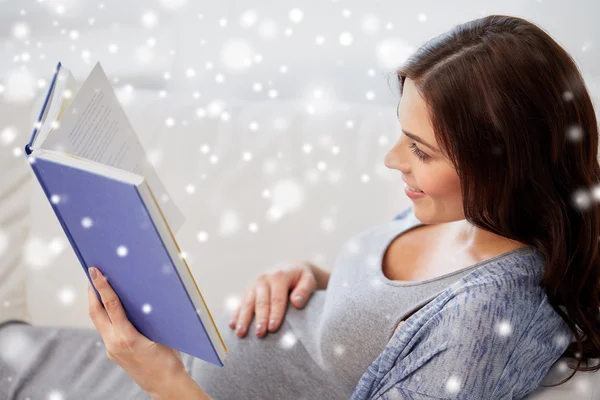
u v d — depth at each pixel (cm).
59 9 152
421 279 90
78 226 68
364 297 91
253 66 168
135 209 60
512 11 146
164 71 169
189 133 138
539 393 84
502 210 77
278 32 163
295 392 97
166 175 137
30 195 138
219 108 140
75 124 71
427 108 75
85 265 74
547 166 76
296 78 168
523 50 73
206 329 69
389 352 82
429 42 80
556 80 74
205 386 104
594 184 79
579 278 81
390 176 132
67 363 111
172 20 166
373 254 99
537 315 81
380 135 135
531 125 74
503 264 80
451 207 82
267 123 139
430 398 76
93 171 60
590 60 140
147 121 139
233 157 137
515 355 78
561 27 141
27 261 136
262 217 134
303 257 132
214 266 134
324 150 135
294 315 103
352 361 91
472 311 75
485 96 73
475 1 150
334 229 132
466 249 87
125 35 169
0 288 134
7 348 113
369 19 152
